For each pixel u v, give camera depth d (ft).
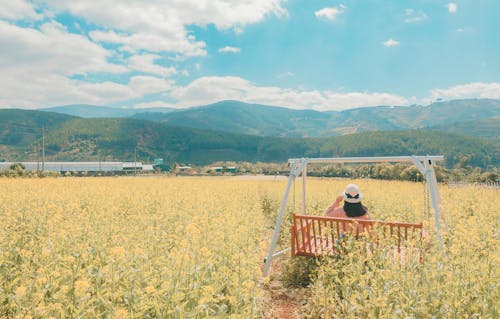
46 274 12.60
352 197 24.32
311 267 22.59
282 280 23.25
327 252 20.27
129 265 13.19
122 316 9.85
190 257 13.98
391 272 13.79
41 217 23.93
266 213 50.72
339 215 24.73
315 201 41.34
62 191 44.50
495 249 16.96
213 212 32.58
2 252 16.02
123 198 40.75
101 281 13.87
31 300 11.05
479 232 20.52
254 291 13.29
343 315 14.83
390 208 36.99
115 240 17.58
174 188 56.34
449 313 11.57
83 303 10.57
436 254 14.51
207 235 19.92
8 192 41.81
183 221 27.12
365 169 112.68
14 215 26.50
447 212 30.07
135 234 20.53
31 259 15.43
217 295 13.07
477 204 36.55
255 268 15.56
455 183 72.84
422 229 19.20
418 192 49.83
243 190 59.00
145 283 12.19
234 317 11.53
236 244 19.45
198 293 12.58
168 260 14.07
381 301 12.35
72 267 13.96
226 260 16.62
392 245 17.78
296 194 49.65
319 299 16.69
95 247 16.92
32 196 35.68
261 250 21.76
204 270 14.61
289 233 28.58
